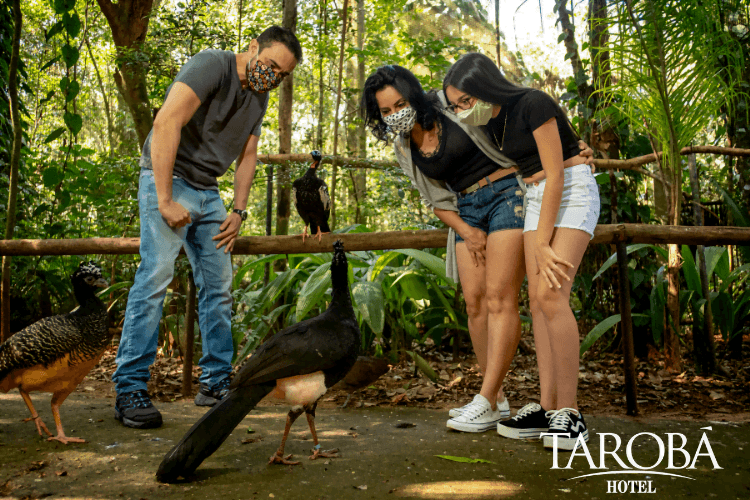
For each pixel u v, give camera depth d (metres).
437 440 2.68
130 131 11.35
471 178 2.86
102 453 2.41
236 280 4.67
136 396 2.86
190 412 3.17
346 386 3.33
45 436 2.62
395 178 6.73
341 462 2.34
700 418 3.14
